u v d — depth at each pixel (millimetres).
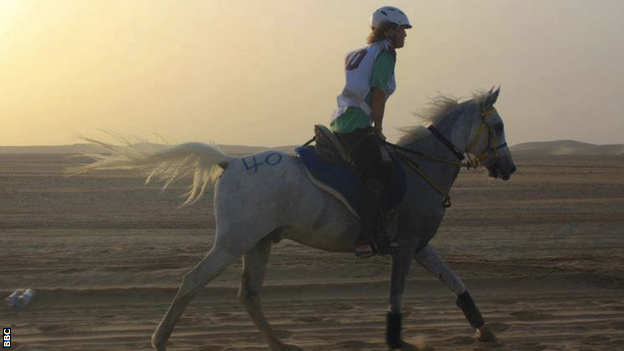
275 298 11039
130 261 14234
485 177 48500
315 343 8508
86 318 9703
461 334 8969
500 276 12312
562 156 128125
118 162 7969
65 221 22062
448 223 21906
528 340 8648
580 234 19297
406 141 8469
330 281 11930
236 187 7707
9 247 16359
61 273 12594
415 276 12320
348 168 7844
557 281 12148
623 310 10219
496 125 8680
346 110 7910
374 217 7691
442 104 8672
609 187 38844
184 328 9164
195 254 15258
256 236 7652
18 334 8875
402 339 8438
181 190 34844
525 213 24953
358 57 7973
